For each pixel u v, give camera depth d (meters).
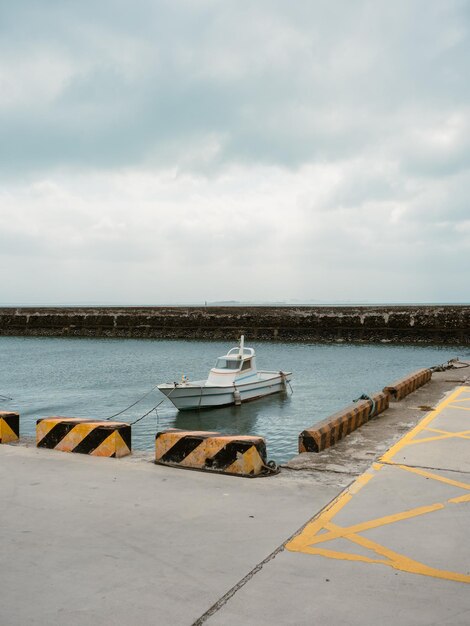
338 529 4.72
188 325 60.94
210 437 6.63
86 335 65.06
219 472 6.42
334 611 3.42
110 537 4.57
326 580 3.83
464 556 4.21
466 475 6.31
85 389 28.14
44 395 26.34
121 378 32.06
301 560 4.14
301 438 7.55
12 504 5.37
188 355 44.88
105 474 6.36
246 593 3.65
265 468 6.47
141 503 5.38
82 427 7.35
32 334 67.00
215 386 22.48
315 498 5.52
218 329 59.66
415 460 6.95
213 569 4.00
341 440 8.16
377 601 3.54
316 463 6.86
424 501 5.43
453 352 46.19
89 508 5.25
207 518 4.98
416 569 4.00
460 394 12.68
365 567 4.03
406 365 37.94
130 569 4.00
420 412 10.45
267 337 57.91
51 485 5.96
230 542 4.46
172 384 22.30
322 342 55.56
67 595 3.64
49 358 43.03
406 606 3.48
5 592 3.69
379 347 50.62
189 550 4.31
